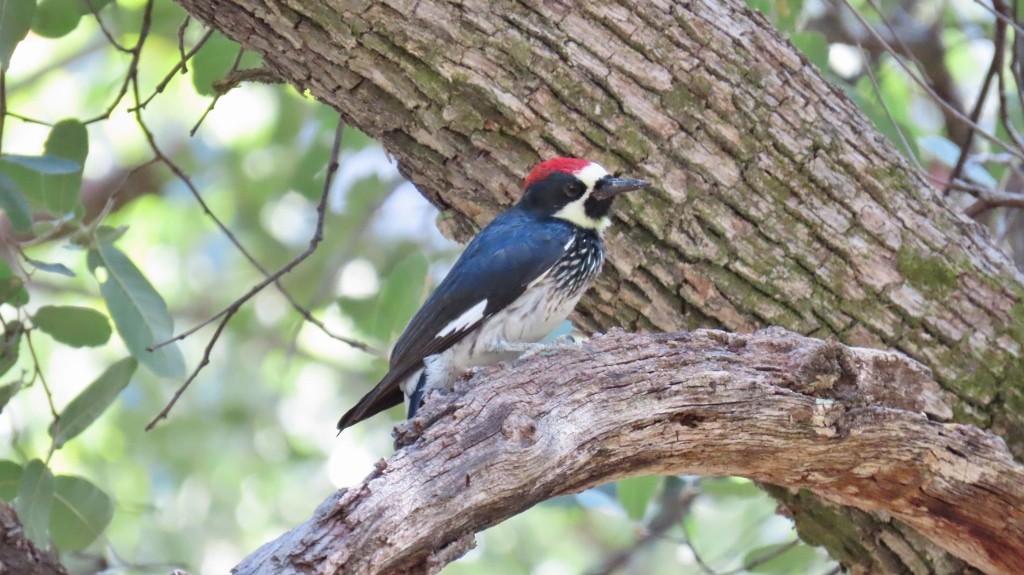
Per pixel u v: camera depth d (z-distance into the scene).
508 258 9.42
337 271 16.75
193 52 10.88
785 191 9.09
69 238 10.73
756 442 8.01
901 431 8.30
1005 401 9.17
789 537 14.78
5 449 16.44
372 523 6.09
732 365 7.89
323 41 8.94
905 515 8.89
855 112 9.39
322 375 20.97
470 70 8.89
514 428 6.80
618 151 9.08
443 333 9.49
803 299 9.10
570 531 21.05
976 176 12.89
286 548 5.93
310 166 16.94
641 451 7.68
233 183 19.95
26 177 10.57
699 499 16.05
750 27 9.21
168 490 19.47
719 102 9.00
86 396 10.23
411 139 9.30
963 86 18.16
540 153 9.19
